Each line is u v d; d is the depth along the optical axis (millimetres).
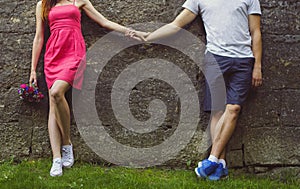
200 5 4453
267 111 4527
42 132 4531
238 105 4230
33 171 4223
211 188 3930
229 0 4344
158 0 4648
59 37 4312
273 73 4559
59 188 3785
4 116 4543
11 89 4570
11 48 4609
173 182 4012
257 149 4496
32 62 4441
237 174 4465
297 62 4582
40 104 4547
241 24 4305
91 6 4555
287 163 4488
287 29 4605
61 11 4355
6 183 3867
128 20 4637
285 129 4520
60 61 4312
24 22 4637
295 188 4137
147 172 4340
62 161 4316
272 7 4617
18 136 4531
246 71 4266
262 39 4578
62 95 4176
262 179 4375
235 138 4504
